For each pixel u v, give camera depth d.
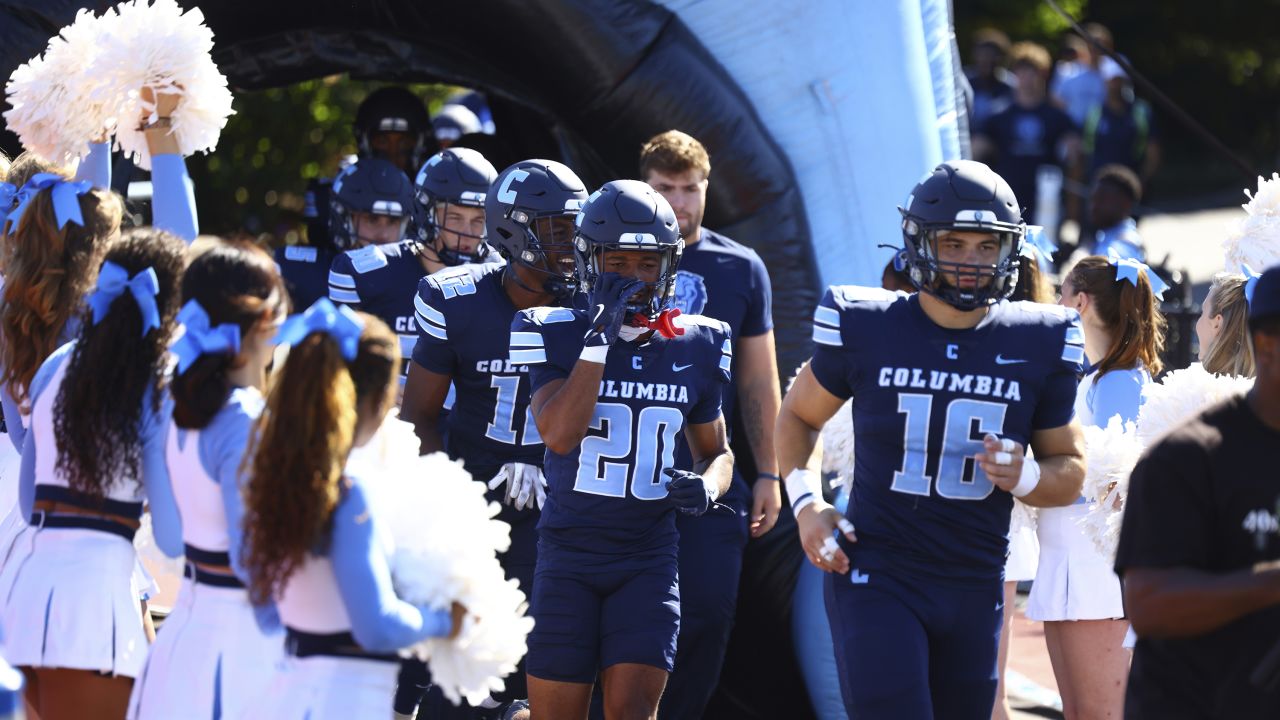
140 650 13.23
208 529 11.58
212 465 11.44
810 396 14.67
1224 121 95.81
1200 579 10.50
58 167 16.05
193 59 15.91
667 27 20.36
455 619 11.88
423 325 16.62
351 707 11.07
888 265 18.83
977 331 14.11
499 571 12.14
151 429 12.59
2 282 15.55
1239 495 10.70
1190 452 10.77
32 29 18.59
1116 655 16.67
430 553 11.69
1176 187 88.12
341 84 33.00
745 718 20.70
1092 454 15.48
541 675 14.97
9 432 14.87
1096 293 17.23
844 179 20.86
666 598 15.07
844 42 20.69
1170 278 30.23
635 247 14.62
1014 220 13.70
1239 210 78.75
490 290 16.62
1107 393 17.23
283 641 11.52
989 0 77.31
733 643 20.31
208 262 11.66
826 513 14.42
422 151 24.36
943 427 14.00
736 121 20.36
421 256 18.53
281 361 11.88
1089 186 50.19
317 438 10.68
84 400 12.59
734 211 20.58
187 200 15.99
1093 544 16.22
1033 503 14.10
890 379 14.09
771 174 20.52
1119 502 15.38
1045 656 24.12
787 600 19.86
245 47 21.09
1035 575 17.98
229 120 32.38
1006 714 18.02
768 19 20.52
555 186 16.02
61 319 14.36
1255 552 10.72
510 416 16.67
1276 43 94.69
